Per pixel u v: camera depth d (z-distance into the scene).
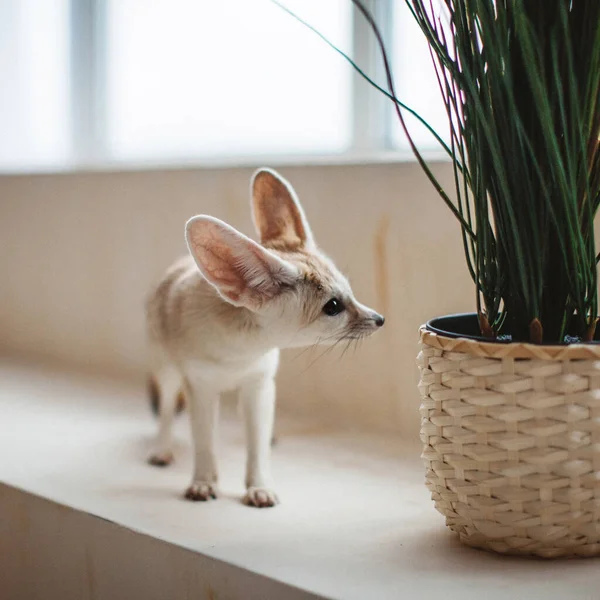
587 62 1.10
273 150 1.76
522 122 1.12
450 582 1.11
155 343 1.44
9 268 1.95
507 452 1.12
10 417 1.60
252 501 1.29
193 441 1.34
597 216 1.33
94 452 1.46
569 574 1.12
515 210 1.12
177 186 1.72
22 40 2.06
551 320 1.15
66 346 1.89
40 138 2.06
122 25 1.93
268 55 1.76
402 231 1.50
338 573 1.13
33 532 1.31
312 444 1.49
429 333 1.16
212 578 1.16
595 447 1.12
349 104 1.64
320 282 1.29
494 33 1.09
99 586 1.25
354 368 1.55
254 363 1.32
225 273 1.25
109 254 1.81
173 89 1.88
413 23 1.58
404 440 1.50
